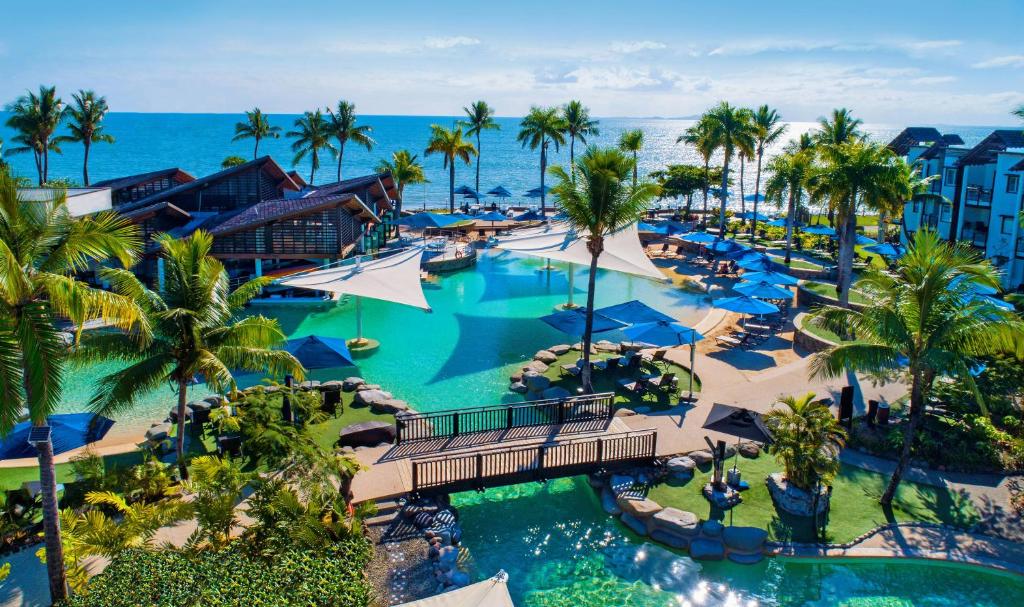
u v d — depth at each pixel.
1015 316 17.94
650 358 31.73
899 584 16.62
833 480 19.98
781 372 29.53
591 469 20.91
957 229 52.31
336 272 34.69
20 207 13.23
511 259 58.75
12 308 12.84
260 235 43.50
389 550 17.25
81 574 14.87
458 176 160.50
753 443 22.80
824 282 45.97
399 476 20.22
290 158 192.62
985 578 16.83
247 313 39.81
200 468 16.61
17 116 63.78
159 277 39.84
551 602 16.02
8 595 15.33
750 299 34.72
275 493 16.31
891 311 18.58
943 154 56.03
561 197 26.64
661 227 60.81
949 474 21.14
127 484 18.27
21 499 18.05
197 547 15.40
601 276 52.41
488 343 34.66
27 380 12.91
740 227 71.31
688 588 16.50
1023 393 24.80
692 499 19.70
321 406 24.91
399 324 37.97
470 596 11.64
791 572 17.09
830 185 38.06
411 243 60.84
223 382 18.73
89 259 40.94
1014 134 50.97
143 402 26.77
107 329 32.91
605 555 17.84
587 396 24.53
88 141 68.38
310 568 14.22
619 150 26.92
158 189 56.50
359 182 54.31
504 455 21.52
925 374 21.67
